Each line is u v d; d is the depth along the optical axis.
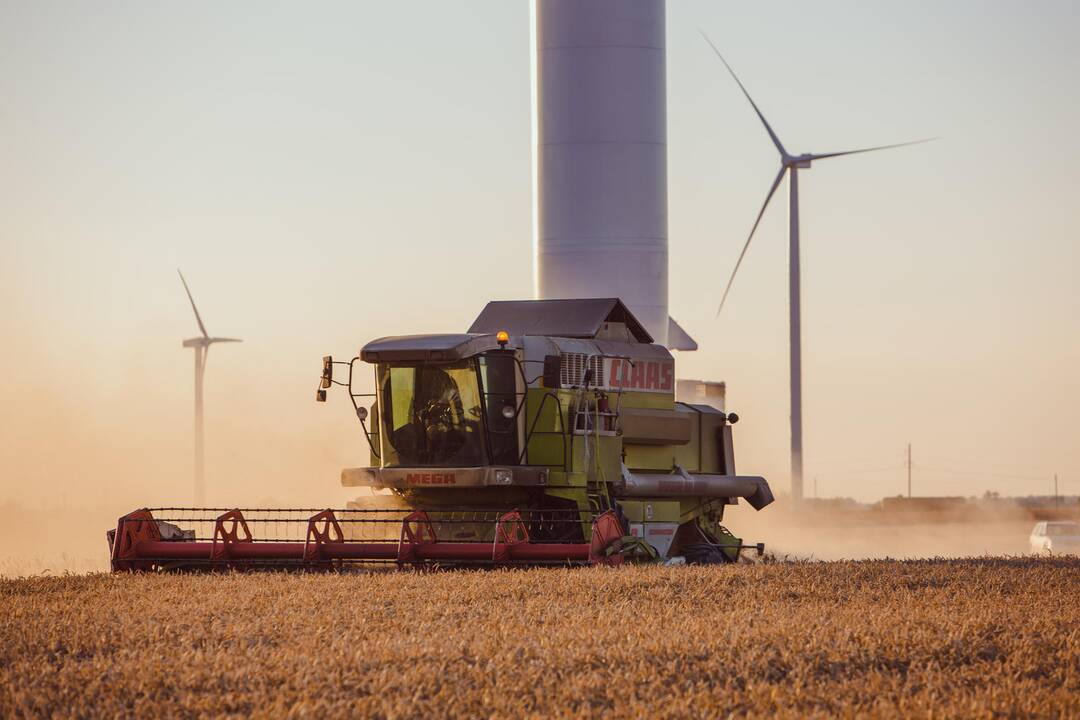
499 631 28.22
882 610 31.88
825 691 23.45
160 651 26.64
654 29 75.06
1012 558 50.03
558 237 74.56
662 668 24.92
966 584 37.94
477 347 49.88
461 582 37.69
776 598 34.66
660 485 55.09
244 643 27.17
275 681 23.97
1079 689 24.17
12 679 24.41
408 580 38.53
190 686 23.73
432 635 27.89
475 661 25.36
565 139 74.44
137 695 23.45
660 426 55.22
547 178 74.88
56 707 22.64
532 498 50.34
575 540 49.88
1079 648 27.19
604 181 74.06
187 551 45.97
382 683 23.41
